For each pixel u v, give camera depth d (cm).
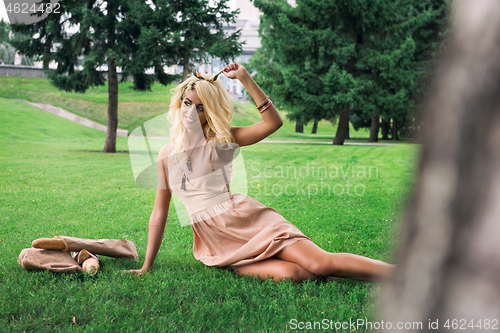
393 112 2378
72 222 469
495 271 25
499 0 25
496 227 25
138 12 1633
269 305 217
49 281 253
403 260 30
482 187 25
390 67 2288
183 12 1720
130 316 203
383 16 2306
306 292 238
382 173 1039
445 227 26
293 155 1612
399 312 30
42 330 187
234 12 1769
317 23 2431
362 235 409
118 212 537
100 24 1639
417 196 28
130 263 307
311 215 525
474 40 25
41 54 1744
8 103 3161
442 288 27
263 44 2803
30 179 873
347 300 227
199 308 212
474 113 25
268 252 261
